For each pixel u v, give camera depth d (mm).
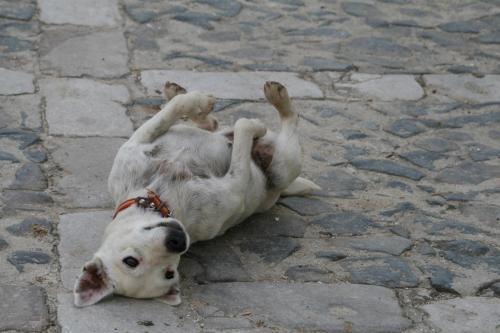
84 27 8320
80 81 7348
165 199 5035
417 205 6090
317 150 6715
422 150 6824
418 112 7406
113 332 4590
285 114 5832
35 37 8008
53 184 5941
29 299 4828
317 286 5176
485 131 7184
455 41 8766
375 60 8258
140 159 5207
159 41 8219
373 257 5492
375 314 4961
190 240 5230
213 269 5262
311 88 7637
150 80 7488
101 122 6770
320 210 5957
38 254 5215
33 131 6547
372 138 6949
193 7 9031
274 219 5824
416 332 4844
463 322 4957
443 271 5398
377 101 7535
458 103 7609
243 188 5301
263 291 5090
